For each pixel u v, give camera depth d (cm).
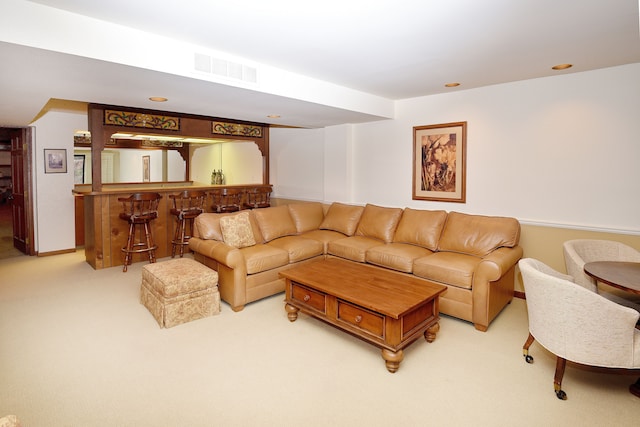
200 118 573
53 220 588
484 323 322
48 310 361
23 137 570
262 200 683
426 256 387
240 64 320
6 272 489
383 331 263
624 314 207
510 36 266
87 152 1057
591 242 320
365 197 552
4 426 126
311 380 249
